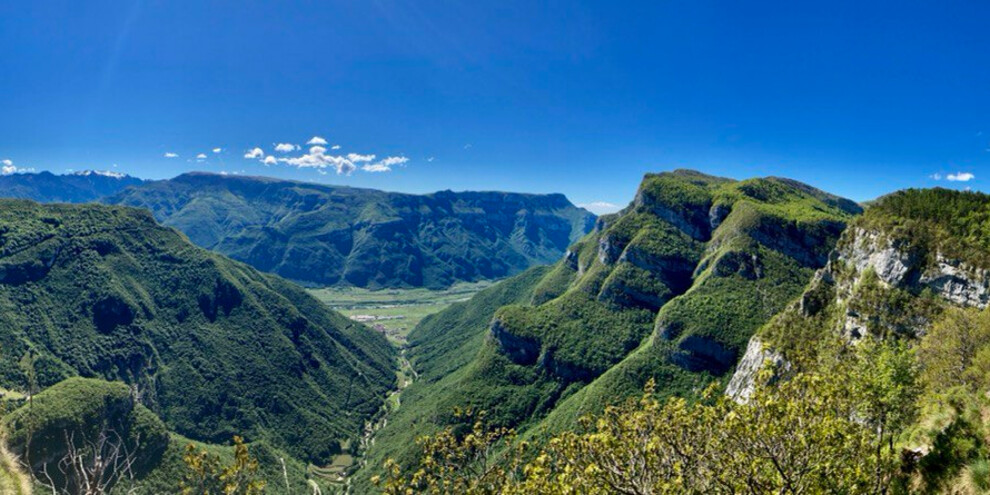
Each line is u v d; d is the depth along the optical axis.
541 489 33.72
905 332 104.75
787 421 29.23
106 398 172.88
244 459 60.50
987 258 98.12
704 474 31.28
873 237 124.75
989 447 32.75
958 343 65.94
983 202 110.25
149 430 181.50
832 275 135.75
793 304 142.25
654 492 30.30
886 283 114.50
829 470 29.25
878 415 35.84
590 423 46.59
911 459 36.47
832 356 45.44
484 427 55.31
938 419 38.00
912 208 121.06
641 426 36.84
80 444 155.88
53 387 169.25
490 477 44.19
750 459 29.45
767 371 34.16
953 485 32.41
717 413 34.84
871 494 30.22
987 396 37.12
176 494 175.62
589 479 32.09
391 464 47.41
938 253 106.62
